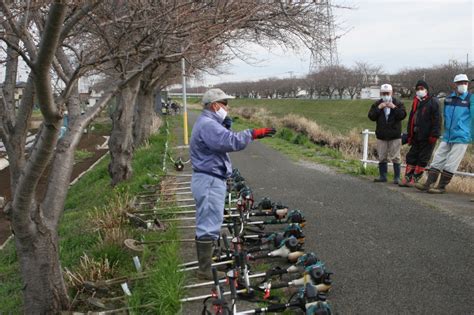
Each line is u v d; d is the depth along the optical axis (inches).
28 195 150.3
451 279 185.6
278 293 177.8
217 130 181.0
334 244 227.6
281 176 418.0
